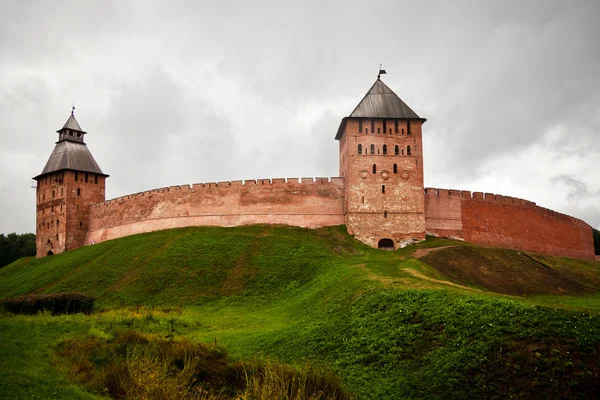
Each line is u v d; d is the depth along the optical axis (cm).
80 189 7656
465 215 6275
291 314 3641
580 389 1900
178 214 6481
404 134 5994
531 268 5159
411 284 3266
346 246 5481
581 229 8050
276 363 2333
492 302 2573
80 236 7538
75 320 3131
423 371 2234
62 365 2252
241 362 2312
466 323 2461
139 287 4834
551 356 2072
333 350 2622
